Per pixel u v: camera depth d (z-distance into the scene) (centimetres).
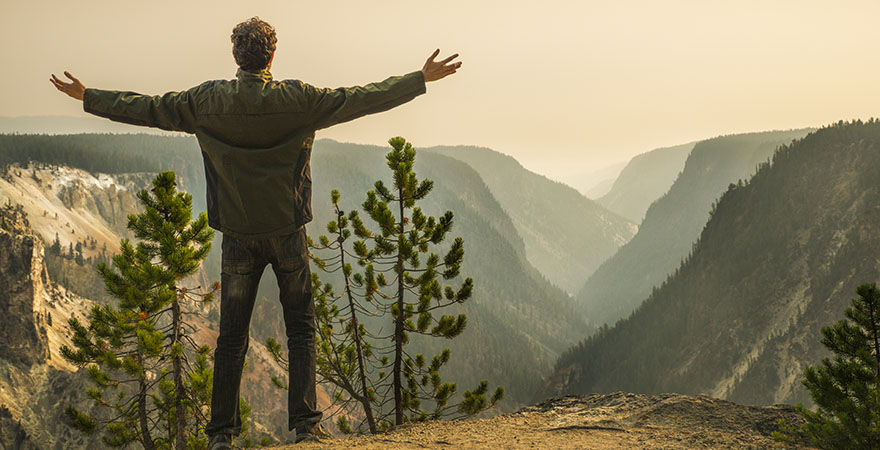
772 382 16000
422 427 539
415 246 935
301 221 421
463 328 938
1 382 11162
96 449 6281
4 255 12106
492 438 491
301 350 456
